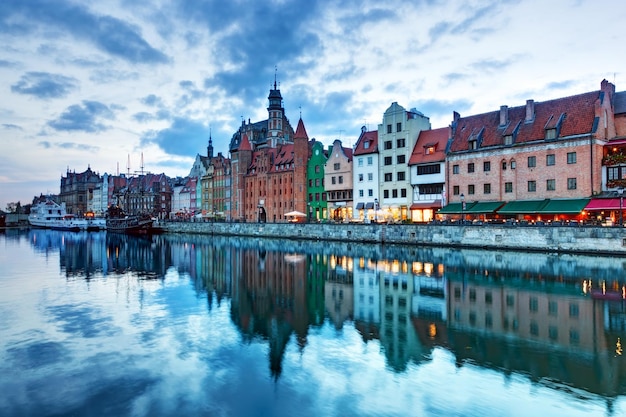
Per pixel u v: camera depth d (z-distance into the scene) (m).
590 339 20.77
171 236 116.81
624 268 40.81
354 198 91.62
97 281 38.81
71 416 13.77
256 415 13.70
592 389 15.27
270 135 143.88
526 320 24.17
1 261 56.03
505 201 64.88
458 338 21.19
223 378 16.52
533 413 13.62
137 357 18.77
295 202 106.75
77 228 168.25
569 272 39.28
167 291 33.78
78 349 19.80
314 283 36.88
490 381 16.03
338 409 14.06
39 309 27.56
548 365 17.53
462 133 73.19
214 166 148.25
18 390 15.60
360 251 62.59
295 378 16.45
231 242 87.75
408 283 35.97
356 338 21.34
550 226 52.94
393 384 15.85
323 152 104.06
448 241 63.50
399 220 78.62
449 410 13.89
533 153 62.38
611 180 56.28
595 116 57.59
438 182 76.25
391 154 84.38
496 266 43.75
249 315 26.00
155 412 13.94
